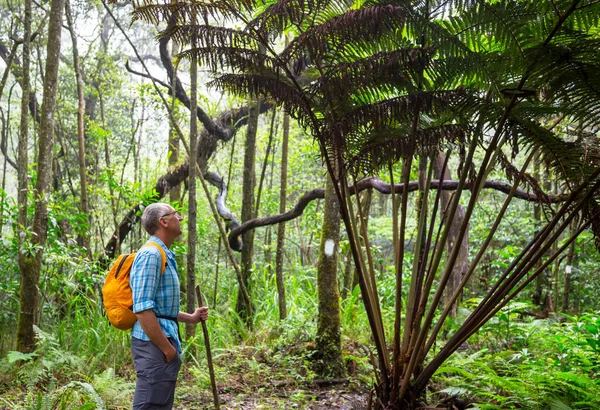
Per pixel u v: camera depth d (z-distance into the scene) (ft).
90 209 28.60
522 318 23.70
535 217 28.89
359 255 12.16
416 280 12.23
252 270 22.86
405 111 10.64
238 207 35.65
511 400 12.89
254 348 18.63
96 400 11.73
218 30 10.93
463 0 11.15
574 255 27.94
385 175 26.08
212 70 11.25
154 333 9.77
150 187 28.91
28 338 15.31
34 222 15.67
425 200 11.86
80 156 21.04
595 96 10.68
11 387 14.14
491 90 11.28
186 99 25.96
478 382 13.82
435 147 11.22
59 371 14.94
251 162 23.06
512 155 11.04
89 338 16.85
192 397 14.79
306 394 15.48
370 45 11.61
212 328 19.49
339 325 17.22
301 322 18.94
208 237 32.68
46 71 15.67
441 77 11.37
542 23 11.26
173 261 10.64
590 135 11.66
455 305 20.76
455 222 21.36
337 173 12.20
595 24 11.59
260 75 11.27
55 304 19.95
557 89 11.00
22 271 15.37
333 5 11.82
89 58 35.91
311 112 11.05
